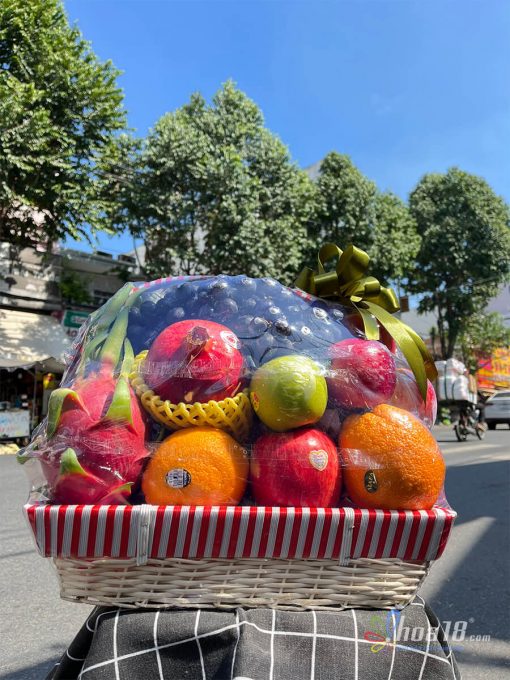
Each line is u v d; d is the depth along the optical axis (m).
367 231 15.81
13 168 10.73
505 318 34.34
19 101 10.35
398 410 1.15
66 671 1.16
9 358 13.24
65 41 11.30
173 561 1.00
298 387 1.06
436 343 27.42
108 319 1.33
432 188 22.22
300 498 1.05
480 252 21.08
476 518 4.82
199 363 1.09
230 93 14.42
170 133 12.93
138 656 0.97
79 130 11.70
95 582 1.02
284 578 1.02
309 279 1.52
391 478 1.06
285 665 0.97
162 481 1.04
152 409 1.11
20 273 14.20
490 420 18.50
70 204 11.48
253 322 1.25
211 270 13.00
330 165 16.30
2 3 10.66
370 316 1.36
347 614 1.03
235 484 1.07
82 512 0.97
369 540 1.01
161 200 12.94
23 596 3.07
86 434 1.03
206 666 0.96
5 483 6.42
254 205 12.91
